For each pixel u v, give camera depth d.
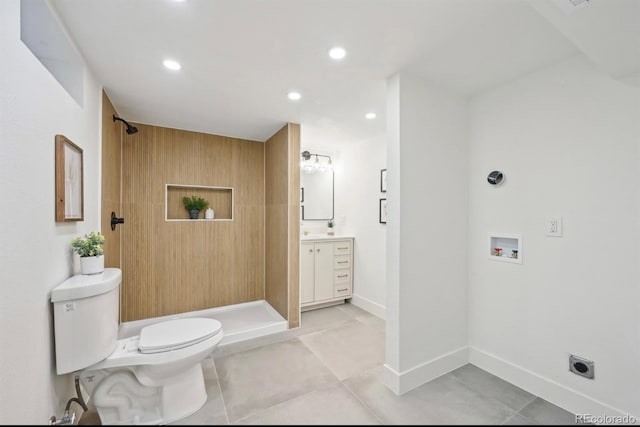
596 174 1.54
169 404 1.52
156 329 1.71
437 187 1.99
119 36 1.43
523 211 1.86
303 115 2.59
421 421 1.51
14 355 0.95
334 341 2.53
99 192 1.91
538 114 1.79
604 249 1.51
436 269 1.98
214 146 3.17
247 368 2.06
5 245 0.91
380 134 3.22
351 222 3.74
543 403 1.68
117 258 2.48
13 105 0.95
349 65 1.74
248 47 1.54
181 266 2.97
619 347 1.45
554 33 1.42
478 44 1.53
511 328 1.91
